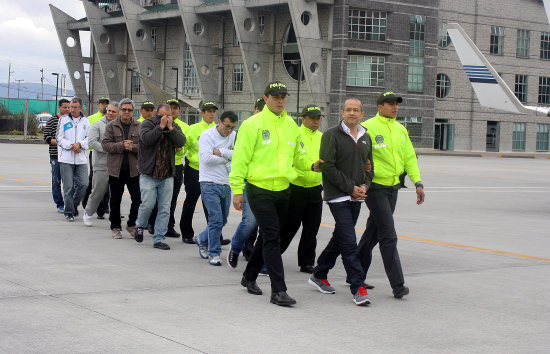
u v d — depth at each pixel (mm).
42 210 13305
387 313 6480
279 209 6922
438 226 13195
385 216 7191
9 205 13867
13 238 9922
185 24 59656
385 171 7281
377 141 7309
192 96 65125
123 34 71750
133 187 10461
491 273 8578
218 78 62188
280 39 57344
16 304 6234
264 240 6770
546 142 71062
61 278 7402
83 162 12039
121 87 72750
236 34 59219
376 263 9109
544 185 25797
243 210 8273
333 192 7008
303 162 7316
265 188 6793
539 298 7246
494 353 5309
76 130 11930
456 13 63844
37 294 6637
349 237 6898
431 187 23312
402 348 5359
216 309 6383
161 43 67625
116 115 10984
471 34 64938
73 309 6137
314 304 6773
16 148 41625
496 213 15891
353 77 55312
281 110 6883
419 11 58062
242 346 5254
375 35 55875
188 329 5664
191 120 65375
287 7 56062
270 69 57969
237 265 8688
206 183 8680
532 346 5523
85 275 7617
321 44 54000
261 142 6828
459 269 8805
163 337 5406
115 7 77188
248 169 6871
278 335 5605
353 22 54875
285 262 9188
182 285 7359
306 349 5246
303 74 56250
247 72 56844
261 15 57688
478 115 66188
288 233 8016
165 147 9602
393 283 7105
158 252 9383
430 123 60062
